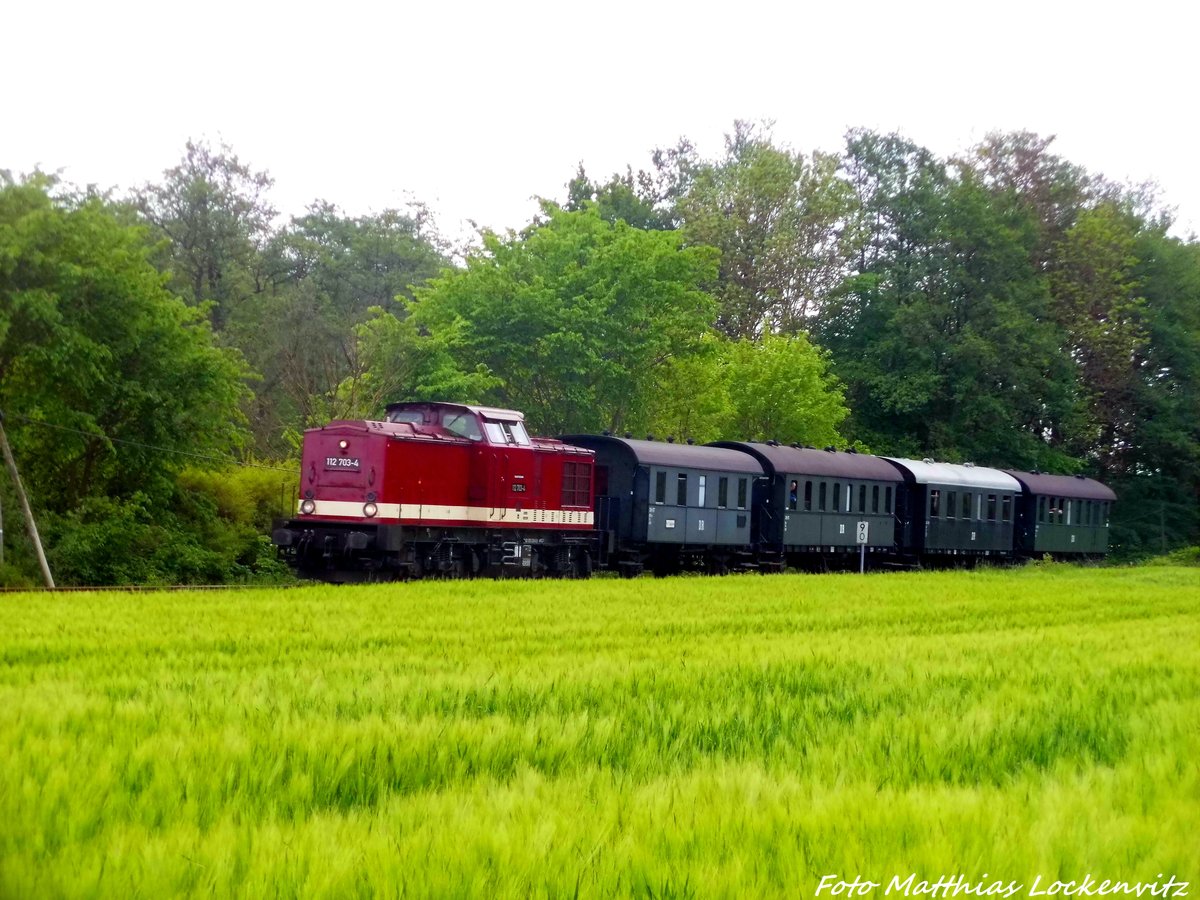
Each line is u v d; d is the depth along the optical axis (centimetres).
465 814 731
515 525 3294
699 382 5309
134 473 3108
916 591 3319
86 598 2322
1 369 2902
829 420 5644
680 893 604
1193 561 5916
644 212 7925
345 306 6719
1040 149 7431
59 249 2905
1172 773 914
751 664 1572
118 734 947
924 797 804
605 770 879
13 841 670
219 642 1716
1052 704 1257
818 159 7119
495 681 1327
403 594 2611
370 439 2973
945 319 6750
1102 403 7125
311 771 845
